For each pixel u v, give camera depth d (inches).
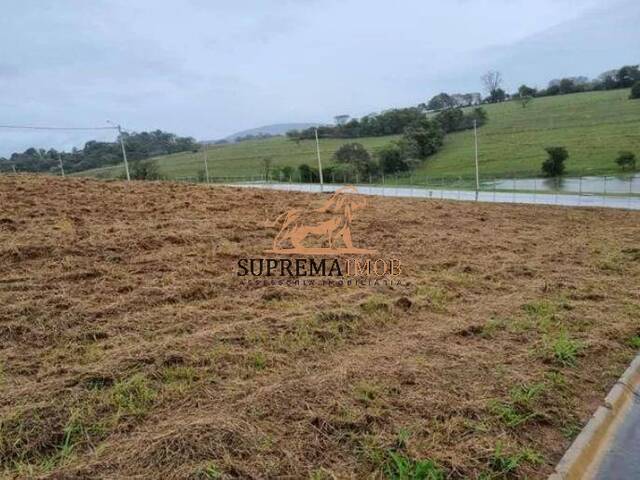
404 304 147.1
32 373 99.3
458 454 75.5
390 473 70.9
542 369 105.7
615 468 78.3
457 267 195.3
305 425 81.6
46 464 71.1
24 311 128.2
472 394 93.8
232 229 242.7
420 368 103.7
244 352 109.5
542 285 170.1
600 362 111.6
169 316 131.7
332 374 99.7
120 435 78.6
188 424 79.7
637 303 151.3
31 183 355.3
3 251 174.2
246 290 159.0
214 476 67.7
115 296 145.2
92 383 95.0
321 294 157.9
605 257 215.3
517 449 77.8
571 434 83.7
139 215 264.2
